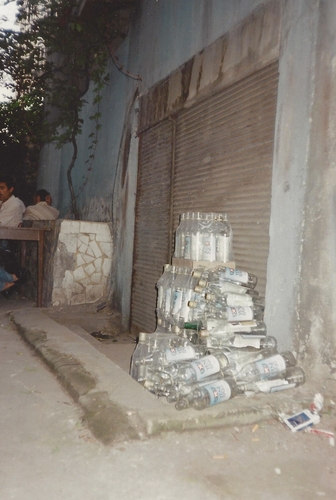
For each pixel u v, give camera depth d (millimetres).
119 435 2553
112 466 2312
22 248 7758
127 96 7082
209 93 4691
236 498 2084
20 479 2180
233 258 4227
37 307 6344
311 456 2490
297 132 3404
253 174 3998
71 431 2688
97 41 7766
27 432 2664
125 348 5270
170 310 4043
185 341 3658
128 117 6957
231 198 4312
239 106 4246
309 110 3283
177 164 5426
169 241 5465
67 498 2043
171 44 5645
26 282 7422
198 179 4934
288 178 3479
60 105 9406
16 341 4727
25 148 13859
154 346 3725
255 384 3082
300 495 2125
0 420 2816
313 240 3230
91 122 9117
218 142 4574
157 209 5871
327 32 3162
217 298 3576
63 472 2248
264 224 3822
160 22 5992
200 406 2787
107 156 7953
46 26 8633
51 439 2584
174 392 3014
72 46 8523
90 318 6254
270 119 3801
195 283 3836
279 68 3650
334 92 3086
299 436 2689
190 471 2287
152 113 6090
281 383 3123
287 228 3471
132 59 6965
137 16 6836
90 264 6555
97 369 3518
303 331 3305
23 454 2410
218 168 4555
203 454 2453
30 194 14008
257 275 3879
